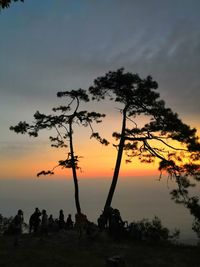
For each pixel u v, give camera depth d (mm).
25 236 30781
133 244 28641
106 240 29156
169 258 23938
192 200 29984
